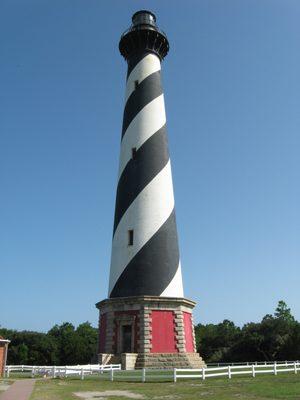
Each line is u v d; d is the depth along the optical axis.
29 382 20.38
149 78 33.47
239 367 24.03
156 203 29.66
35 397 14.96
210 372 24.48
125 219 29.69
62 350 82.25
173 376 20.58
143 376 20.56
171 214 30.19
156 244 28.58
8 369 26.91
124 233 29.39
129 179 30.55
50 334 91.12
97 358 27.38
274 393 15.78
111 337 27.22
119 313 27.45
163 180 30.62
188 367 25.91
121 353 26.42
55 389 17.39
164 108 33.62
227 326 87.19
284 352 60.69
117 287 28.38
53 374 24.42
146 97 32.66
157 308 27.06
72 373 23.58
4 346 26.50
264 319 70.88
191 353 27.67
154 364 25.52
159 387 18.20
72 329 94.38
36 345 81.69
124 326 27.27
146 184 30.00
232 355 65.56
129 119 32.53
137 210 29.44
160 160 31.06
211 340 74.94
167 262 28.45
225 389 17.16
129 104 33.12
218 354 67.19
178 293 28.38
